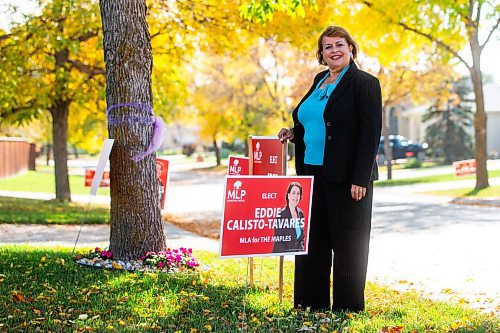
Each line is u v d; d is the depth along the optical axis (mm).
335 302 6414
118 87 8375
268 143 7539
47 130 50594
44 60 19547
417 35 23797
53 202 23031
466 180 33094
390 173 38188
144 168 8484
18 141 46250
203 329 5480
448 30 22750
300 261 6520
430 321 6262
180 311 6031
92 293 6652
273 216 6043
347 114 6105
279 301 6551
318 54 6516
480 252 12094
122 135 8398
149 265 8219
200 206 23844
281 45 39188
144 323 5598
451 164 51469
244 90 45875
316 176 6344
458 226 16203
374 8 21828
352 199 6188
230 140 52625
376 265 11008
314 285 6504
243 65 41625
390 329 5637
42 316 5758
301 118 6422
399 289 8852
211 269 8656
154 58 20516
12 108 20422
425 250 12547
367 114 6039
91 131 33875
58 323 5523
